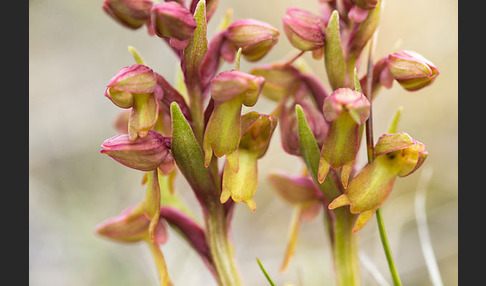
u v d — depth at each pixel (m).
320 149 0.15
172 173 0.15
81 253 0.21
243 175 0.14
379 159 0.14
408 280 0.20
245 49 0.14
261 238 0.21
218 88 0.13
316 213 0.16
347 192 0.14
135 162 0.14
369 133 0.14
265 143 0.14
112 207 0.22
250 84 0.13
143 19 0.14
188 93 0.14
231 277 0.15
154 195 0.14
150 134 0.14
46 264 0.21
